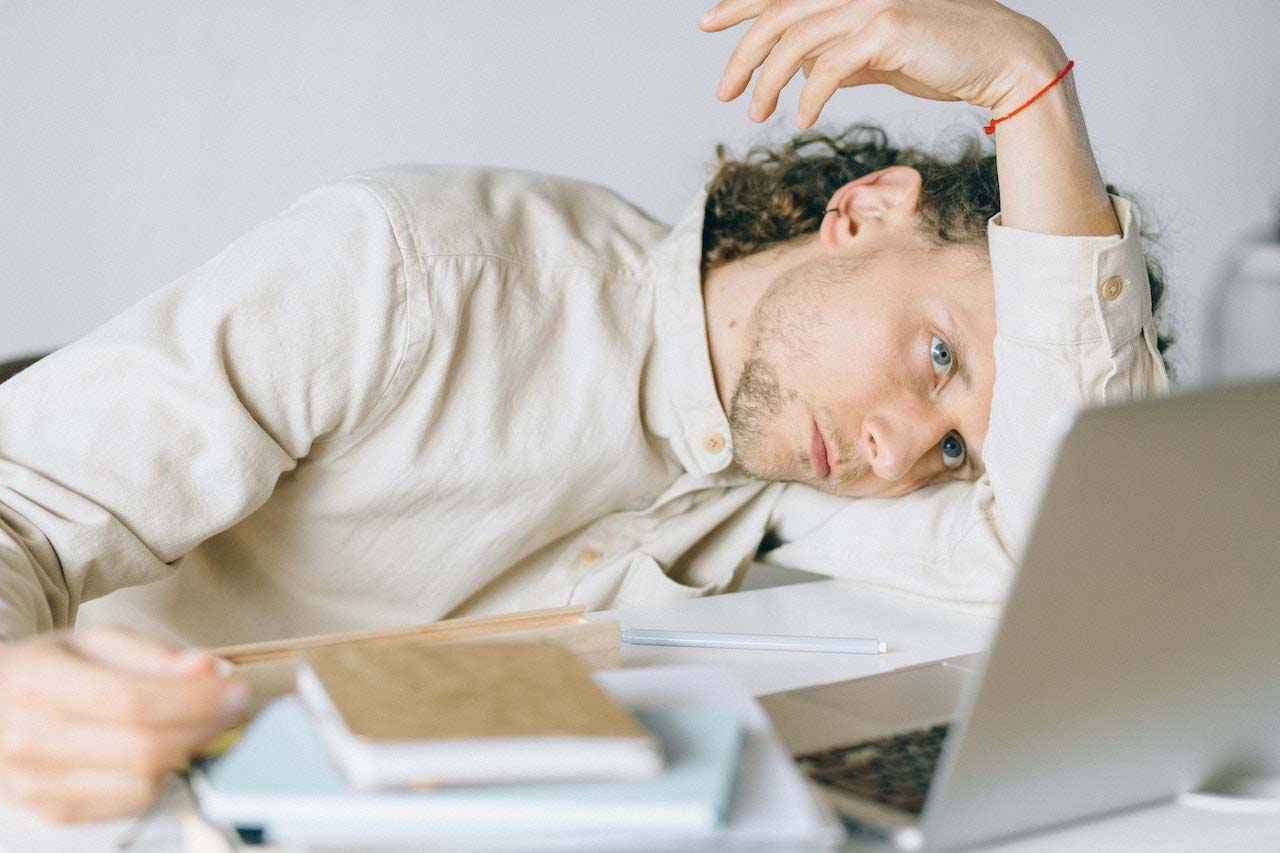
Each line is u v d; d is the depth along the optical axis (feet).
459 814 1.56
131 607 3.96
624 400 3.80
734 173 4.16
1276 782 2.09
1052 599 1.66
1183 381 5.47
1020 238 3.48
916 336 3.74
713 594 4.02
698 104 7.93
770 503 4.12
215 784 1.58
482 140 7.60
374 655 1.89
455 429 3.59
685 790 1.59
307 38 7.18
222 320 3.15
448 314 3.44
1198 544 1.74
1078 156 3.46
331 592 3.81
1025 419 3.55
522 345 3.66
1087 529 1.63
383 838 1.55
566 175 7.80
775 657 2.89
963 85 3.43
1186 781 2.01
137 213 7.14
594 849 1.56
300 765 1.64
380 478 3.57
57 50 6.87
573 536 4.06
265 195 7.30
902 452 3.72
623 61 7.75
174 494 3.05
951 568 3.54
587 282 3.79
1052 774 1.83
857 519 3.87
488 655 1.92
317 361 3.25
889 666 2.82
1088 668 1.75
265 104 7.20
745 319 3.92
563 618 2.55
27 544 2.83
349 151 7.38
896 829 1.77
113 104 6.99
